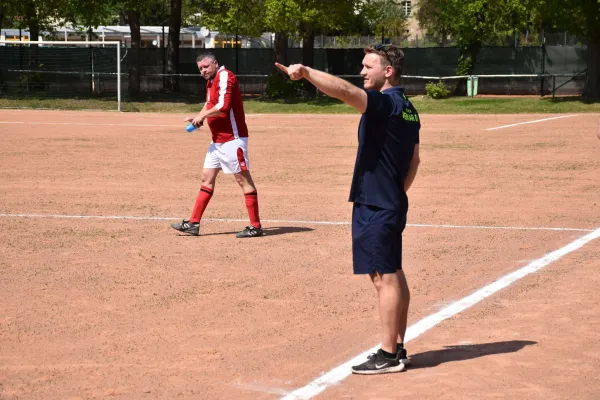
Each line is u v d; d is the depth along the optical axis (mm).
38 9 90375
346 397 10383
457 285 16188
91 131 53375
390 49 11062
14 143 45531
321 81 10148
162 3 115250
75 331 13336
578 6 73500
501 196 27984
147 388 10797
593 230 21703
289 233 21734
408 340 12805
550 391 10453
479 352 12094
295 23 78438
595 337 12680
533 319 13758
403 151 10992
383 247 10953
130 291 15867
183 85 98000
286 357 12016
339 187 30516
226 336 13055
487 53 93125
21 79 91312
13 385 10930
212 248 19859
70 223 23094
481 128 55500
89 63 93562
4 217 23984
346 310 14531
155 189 29812
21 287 16141
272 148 44625
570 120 60812
